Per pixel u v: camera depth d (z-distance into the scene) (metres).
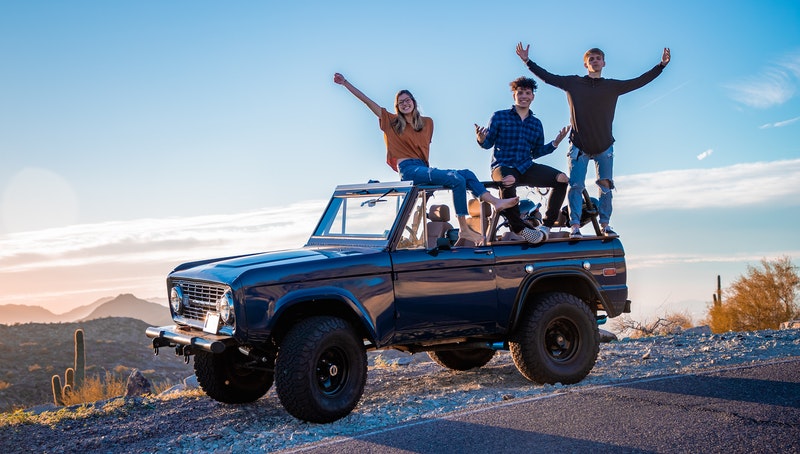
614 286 7.87
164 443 5.94
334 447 5.20
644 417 5.46
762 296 30.53
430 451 4.94
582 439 5.00
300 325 6.08
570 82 7.95
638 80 8.03
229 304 5.92
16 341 71.88
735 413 5.41
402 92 7.57
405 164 7.48
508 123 7.82
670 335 11.77
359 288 6.34
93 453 5.81
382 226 6.84
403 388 7.77
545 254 7.45
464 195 7.07
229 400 7.31
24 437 6.39
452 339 7.10
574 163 7.94
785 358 7.88
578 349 7.43
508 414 5.78
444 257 6.84
